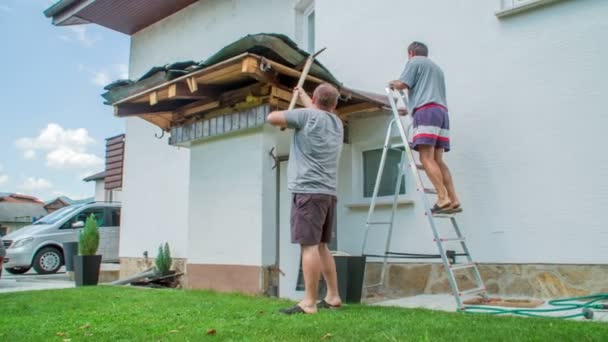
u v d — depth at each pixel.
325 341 2.48
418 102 4.41
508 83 4.82
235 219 5.44
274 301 4.23
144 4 8.80
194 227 5.88
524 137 4.67
